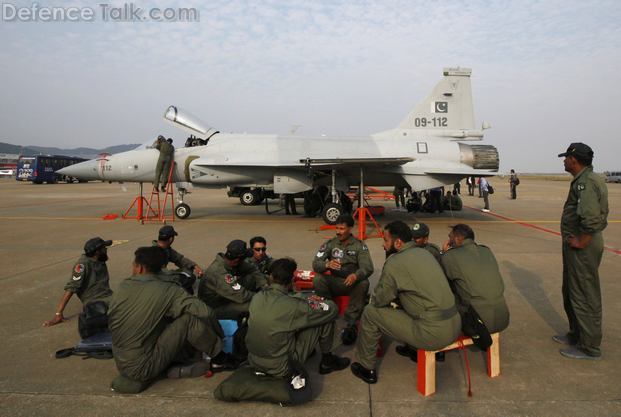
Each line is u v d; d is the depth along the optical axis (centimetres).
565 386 290
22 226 1119
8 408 263
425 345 270
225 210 1647
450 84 1326
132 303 278
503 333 388
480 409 261
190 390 289
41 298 495
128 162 1274
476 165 1285
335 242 424
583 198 313
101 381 301
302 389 267
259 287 421
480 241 890
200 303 298
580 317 329
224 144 1256
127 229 1066
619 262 673
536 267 646
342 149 1239
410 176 1210
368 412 258
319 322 289
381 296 290
